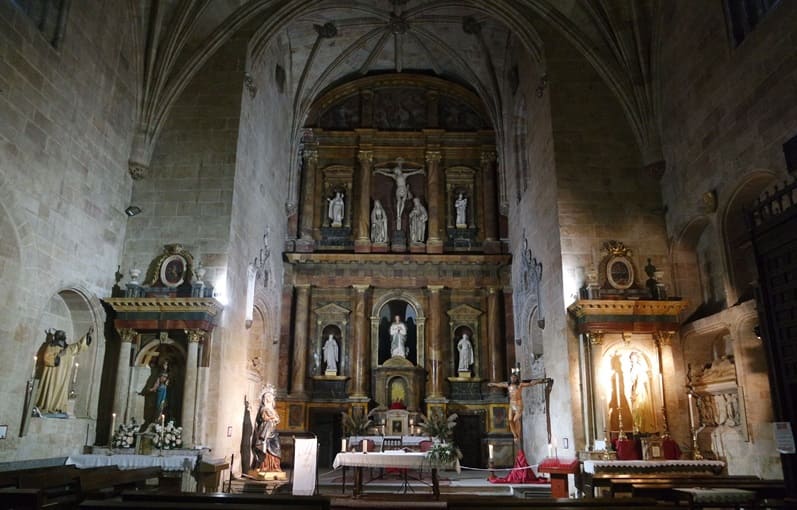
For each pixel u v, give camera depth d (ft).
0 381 42.09
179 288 55.88
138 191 59.36
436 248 87.40
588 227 59.52
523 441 73.36
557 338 59.57
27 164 44.52
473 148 92.38
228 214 58.34
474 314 86.28
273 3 65.98
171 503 26.35
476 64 88.12
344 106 93.56
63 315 52.01
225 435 56.34
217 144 60.29
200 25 63.46
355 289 85.56
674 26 59.11
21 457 44.16
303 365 82.28
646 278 58.23
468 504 26.91
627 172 61.26
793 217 28.60
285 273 85.46
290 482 56.80
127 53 58.95
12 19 42.86
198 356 53.52
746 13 50.26
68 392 50.62
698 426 54.08
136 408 53.52
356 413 79.97
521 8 66.74
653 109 61.62
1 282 42.19
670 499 39.58
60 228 48.39
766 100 45.93
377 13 79.66
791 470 28.68
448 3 74.84
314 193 90.48
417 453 50.65
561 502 27.17
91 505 25.18
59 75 48.14
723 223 50.98
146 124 60.13
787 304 29.09
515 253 81.30
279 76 79.92
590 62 64.08
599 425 53.06
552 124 62.44
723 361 52.06
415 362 86.07
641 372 54.75
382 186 92.17
